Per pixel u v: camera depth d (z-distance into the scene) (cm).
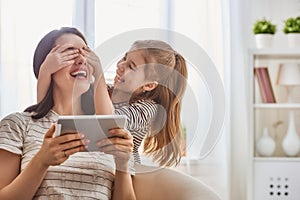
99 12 281
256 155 293
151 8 289
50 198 159
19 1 267
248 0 300
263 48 276
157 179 183
